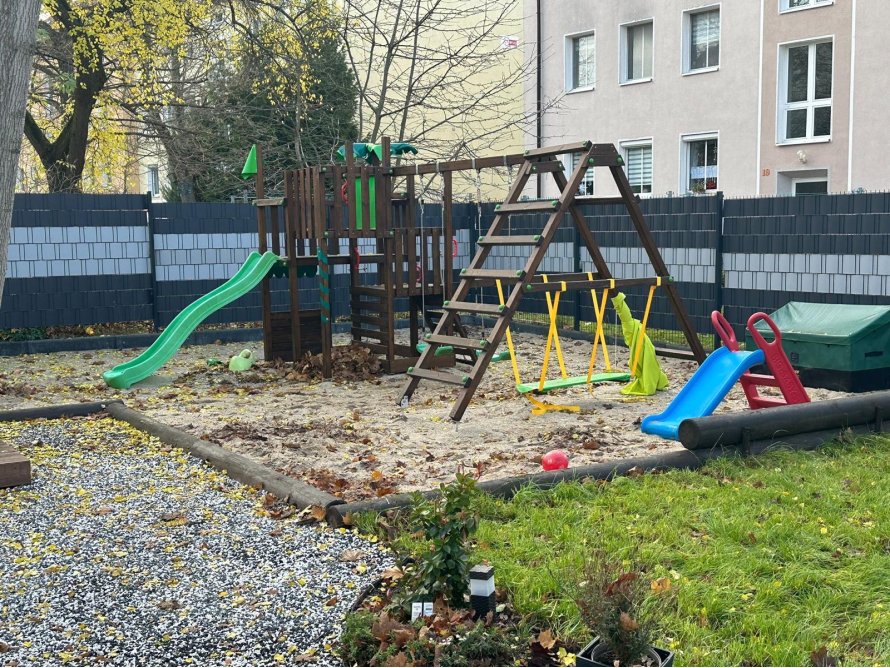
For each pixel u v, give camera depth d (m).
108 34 16.70
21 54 6.78
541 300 14.34
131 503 5.32
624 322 9.05
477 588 3.53
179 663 3.30
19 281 12.59
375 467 6.25
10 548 4.56
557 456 6.01
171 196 23.30
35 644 3.48
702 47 20.31
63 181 17.58
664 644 3.29
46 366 11.46
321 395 9.31
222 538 4.63
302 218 10.67
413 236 10.67
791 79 18.88
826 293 10.19
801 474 5.57
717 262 11.34
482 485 5.25
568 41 22.77
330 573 4.09
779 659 3.17
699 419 5.96
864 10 17.25
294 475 5.97
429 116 24.08
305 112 19.06
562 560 4.07
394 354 10.62
